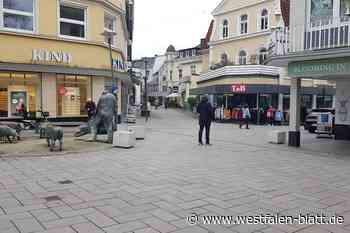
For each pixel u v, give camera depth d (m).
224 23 38.94
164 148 12.20
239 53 37.00
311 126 20.83
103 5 19.84
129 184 7.01
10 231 4.55
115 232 4.57
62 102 18.48
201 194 6.41
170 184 7.07
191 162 9.57
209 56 41.09
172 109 56.38
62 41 18.27
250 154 11.30
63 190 6.50
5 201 5.79
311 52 11.45
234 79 30.81
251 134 18.64
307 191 6.80
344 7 11.55
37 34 17.48
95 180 7.29
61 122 18.31
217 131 20.58
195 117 36.88
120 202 5.83
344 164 9.77
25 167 8.43
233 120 30.38
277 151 12.12
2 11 16.69
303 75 12.23
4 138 13.05
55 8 18.06
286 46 12.88
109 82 20.42
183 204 5.80
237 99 31.88
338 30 11.43
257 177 7.89
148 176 7.73
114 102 13.10
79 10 19.08
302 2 12.48
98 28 19.59
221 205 5.80
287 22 32.03
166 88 70.38
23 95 17.38
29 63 17.11
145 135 16.52
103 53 19.83
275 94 31.36
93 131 13.34
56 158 9.70
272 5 33.31
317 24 12.16
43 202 5.77
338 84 16.72
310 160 10.35
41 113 16.95
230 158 10.41
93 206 5.60
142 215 5.23
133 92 52.31
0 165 8.62
